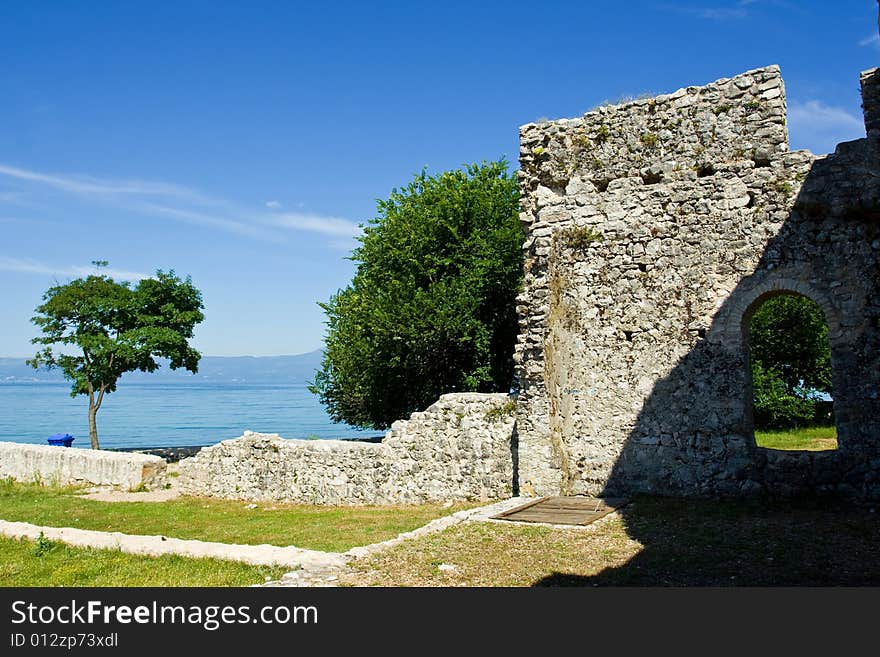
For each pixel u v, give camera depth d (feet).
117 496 59.62
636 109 41.91
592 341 41.91
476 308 72.13
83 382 92.22
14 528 38.50
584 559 27.02
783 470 36.24
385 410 82.12
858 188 34.88
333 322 93.61
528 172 44.78
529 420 40.98
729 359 37.96
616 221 41.78
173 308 94.94
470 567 26.11
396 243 77.77
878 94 35.45
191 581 26.63
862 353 34.60
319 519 45.42
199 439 162.30
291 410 318.65
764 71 38.45
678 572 24.94
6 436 167.63
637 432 40.16
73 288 92.58
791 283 36.58
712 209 39.06
